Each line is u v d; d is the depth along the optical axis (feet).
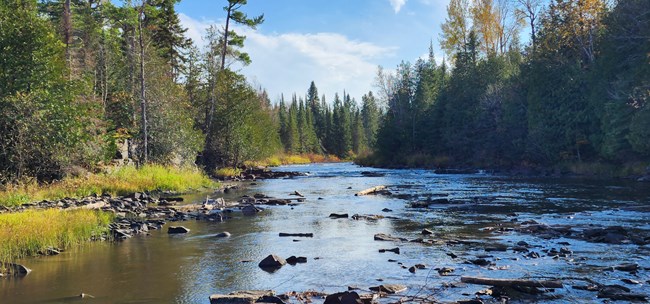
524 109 150.00
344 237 42.78
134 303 24.64
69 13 118.93
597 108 118.62
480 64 188.96
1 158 73.56
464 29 208.44
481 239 40.24
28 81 79.30
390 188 94.79
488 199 70.23
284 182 120.47
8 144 74.84
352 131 408.87
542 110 136.15
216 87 151.33
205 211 61.67
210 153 153.28
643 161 106.11
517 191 82.02
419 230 45.57
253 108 163.84
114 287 27.68
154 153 117.91
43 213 48.39
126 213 59.52
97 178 82.84
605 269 29.09
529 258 32.65
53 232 40.11
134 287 27.63
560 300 23.38
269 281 28.45
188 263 33.53
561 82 133.08
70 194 71.26
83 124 85.71
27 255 36.58
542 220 49.37
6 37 78.69
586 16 139.44
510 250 35.45
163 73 132.98
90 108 93.86
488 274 28.48
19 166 73.26
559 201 65.31
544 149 135.54
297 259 33.78
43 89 80.84
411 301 23.59
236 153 154.40
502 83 171.32
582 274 28.04
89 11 134.10
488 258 33.01
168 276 30.01
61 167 78.89
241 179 134.51
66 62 104.47
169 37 179.32
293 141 354.54
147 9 117.91
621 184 89.10
